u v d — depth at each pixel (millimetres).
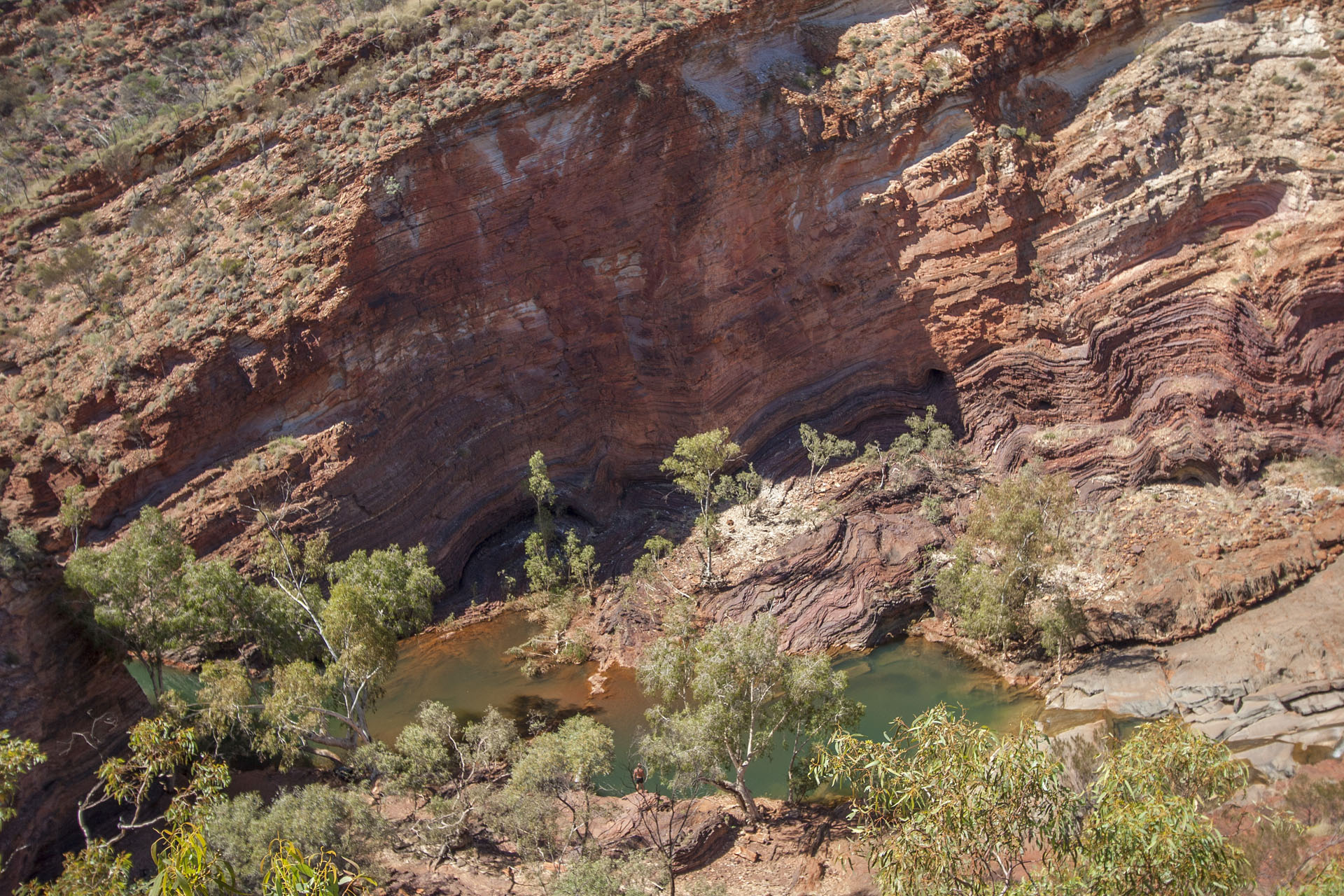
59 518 33469
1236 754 24031
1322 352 34031
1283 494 32875
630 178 36469
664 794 25422
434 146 34781
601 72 35156
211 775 18406
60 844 21797
